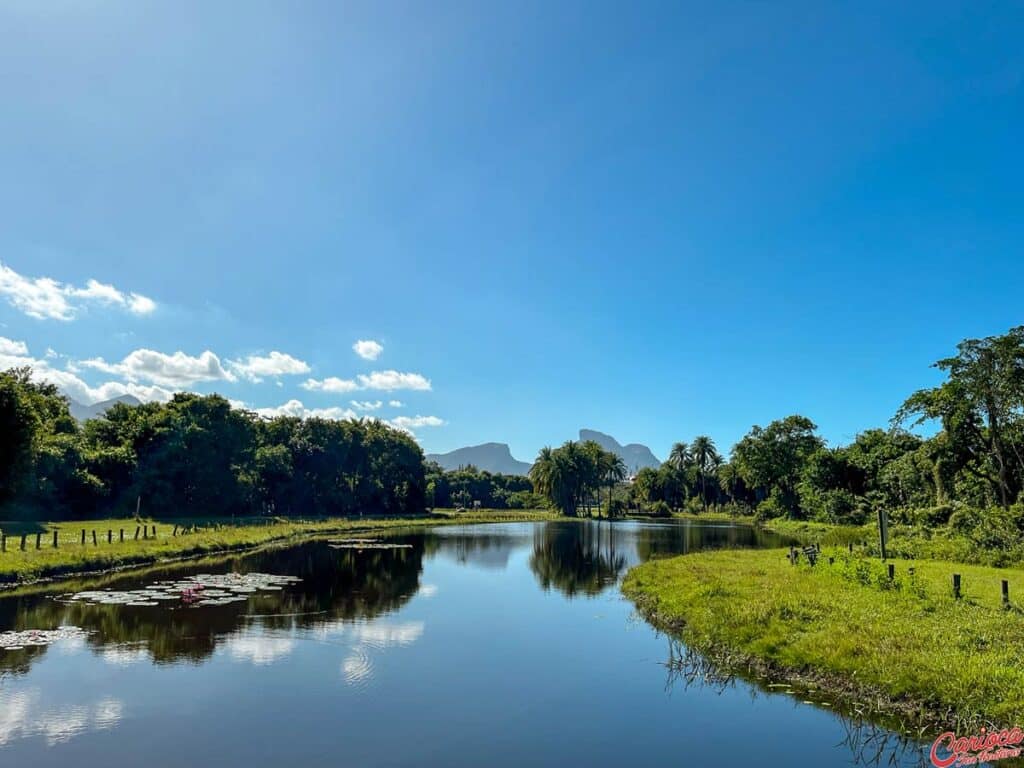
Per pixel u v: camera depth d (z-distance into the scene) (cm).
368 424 11631
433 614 2370
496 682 1562
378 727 1279
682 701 1428
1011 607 1820
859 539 4553
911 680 1338
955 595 2002
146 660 1697
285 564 3856
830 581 2403
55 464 5991
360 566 3881
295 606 2445
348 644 1889
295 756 1144
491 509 14212
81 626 2052
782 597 2066
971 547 3256
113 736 1219
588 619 2309
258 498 9069
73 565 3123
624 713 1359
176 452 7231
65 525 5366
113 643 1855
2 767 1084
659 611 2336
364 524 8012
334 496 10062
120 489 6875
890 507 6700
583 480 12144
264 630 2041
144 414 7675
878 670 1409
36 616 2180
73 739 1203
